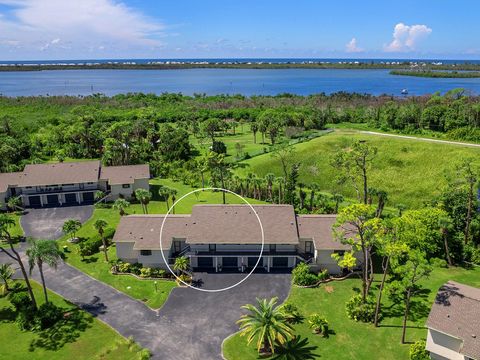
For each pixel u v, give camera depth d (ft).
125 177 245.86
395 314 136.36
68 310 139.13
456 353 108.17
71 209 232.94
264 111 520.42
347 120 473.67
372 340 123.34
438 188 246.68
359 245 134.51
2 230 134.62
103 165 303.27
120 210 197.36
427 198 241.55
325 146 317.63
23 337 126.21
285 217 172.96
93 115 481.87
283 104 607.37
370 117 463.83
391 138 329.11
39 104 608.19
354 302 136.98
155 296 147.33
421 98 571.28
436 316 111.86
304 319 133.80
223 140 411.54
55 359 116.16
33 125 447.01
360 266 163.22
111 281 157.38
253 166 300.20
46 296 137.39
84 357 116.88
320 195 237.45
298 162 297.74
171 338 124.57
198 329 128.77
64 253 178.81
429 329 111.04
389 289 145.69
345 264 131.95
